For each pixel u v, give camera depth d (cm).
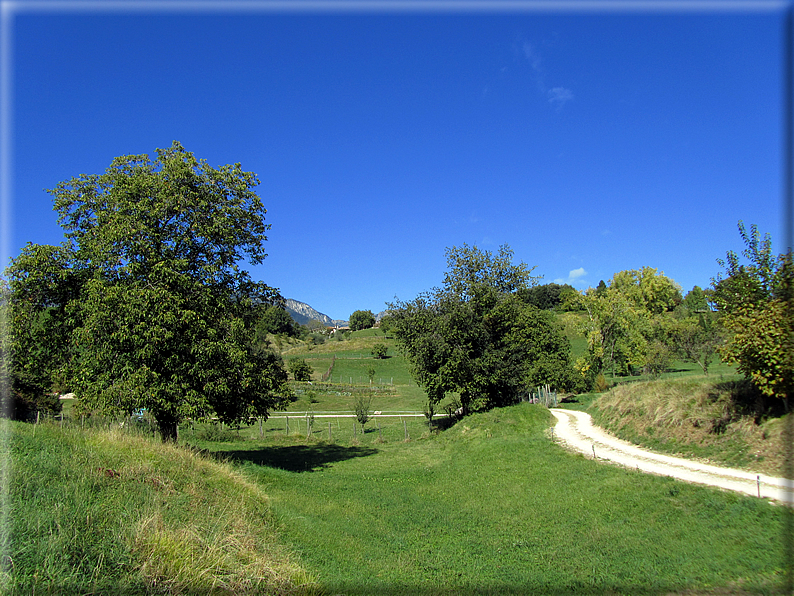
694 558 811
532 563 918
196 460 1299
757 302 1287
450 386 2891
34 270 1586
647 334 4138
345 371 7788
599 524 1087
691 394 1708
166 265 1586
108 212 1712
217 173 1823
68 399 3800
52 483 829
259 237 1941
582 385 4178
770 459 1227
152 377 1512
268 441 3142
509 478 1642
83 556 638
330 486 1617
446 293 3120
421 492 1623
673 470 1329
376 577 848
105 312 1465
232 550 780
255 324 1992
